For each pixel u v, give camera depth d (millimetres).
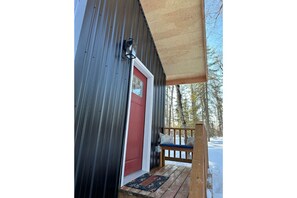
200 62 4020
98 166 1692
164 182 2260
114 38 2066
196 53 3770
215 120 7363
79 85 1417
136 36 2758
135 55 2508
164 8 2992
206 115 7750
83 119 1480
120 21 2252
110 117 1931
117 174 2037
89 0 1585
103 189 1758
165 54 3910
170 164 3641
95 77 1658
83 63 1470
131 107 2699
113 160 1971
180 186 2104
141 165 2973
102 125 1772
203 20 3027
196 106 8133
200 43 3514
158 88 3883
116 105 2066
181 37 3457
